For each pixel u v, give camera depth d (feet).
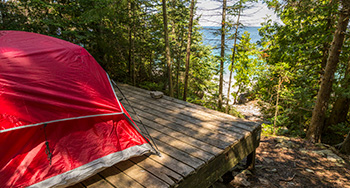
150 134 12.56
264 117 34.68
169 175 8.68
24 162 7.52
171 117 15.17
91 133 9.20
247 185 13.09
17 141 7.68
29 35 11.85
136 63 34.78
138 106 17.39
